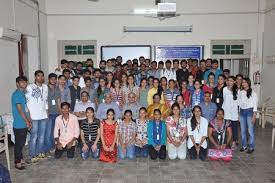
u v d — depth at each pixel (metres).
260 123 7.41
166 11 6.61
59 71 6.36
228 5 8.05
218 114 4.77
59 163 4.56
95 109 5.40
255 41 8.14
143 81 5.63
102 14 8.14
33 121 4.54
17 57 6.02
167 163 4.57
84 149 4.71
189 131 4.81
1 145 4.26
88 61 6.76
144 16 8.12
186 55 8.19
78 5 8.12
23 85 4.23
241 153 5.08
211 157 4.68
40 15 7.54
